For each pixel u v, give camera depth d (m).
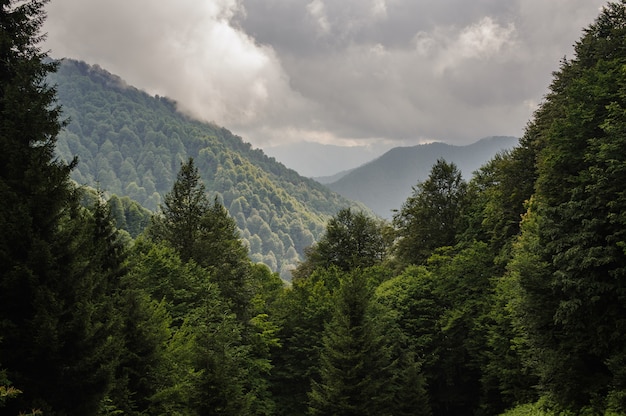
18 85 12.52
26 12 13.30
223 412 18.59
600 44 27.08
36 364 11.23
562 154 20.94
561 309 18.45
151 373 17.23
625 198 16.62
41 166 12.07
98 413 12.40
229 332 21.11
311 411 25.28
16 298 11.22
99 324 12.15
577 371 18.94
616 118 18.52
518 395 26.31
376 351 26.83
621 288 16.91
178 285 27.34
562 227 19.67
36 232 11.76
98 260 13.93
